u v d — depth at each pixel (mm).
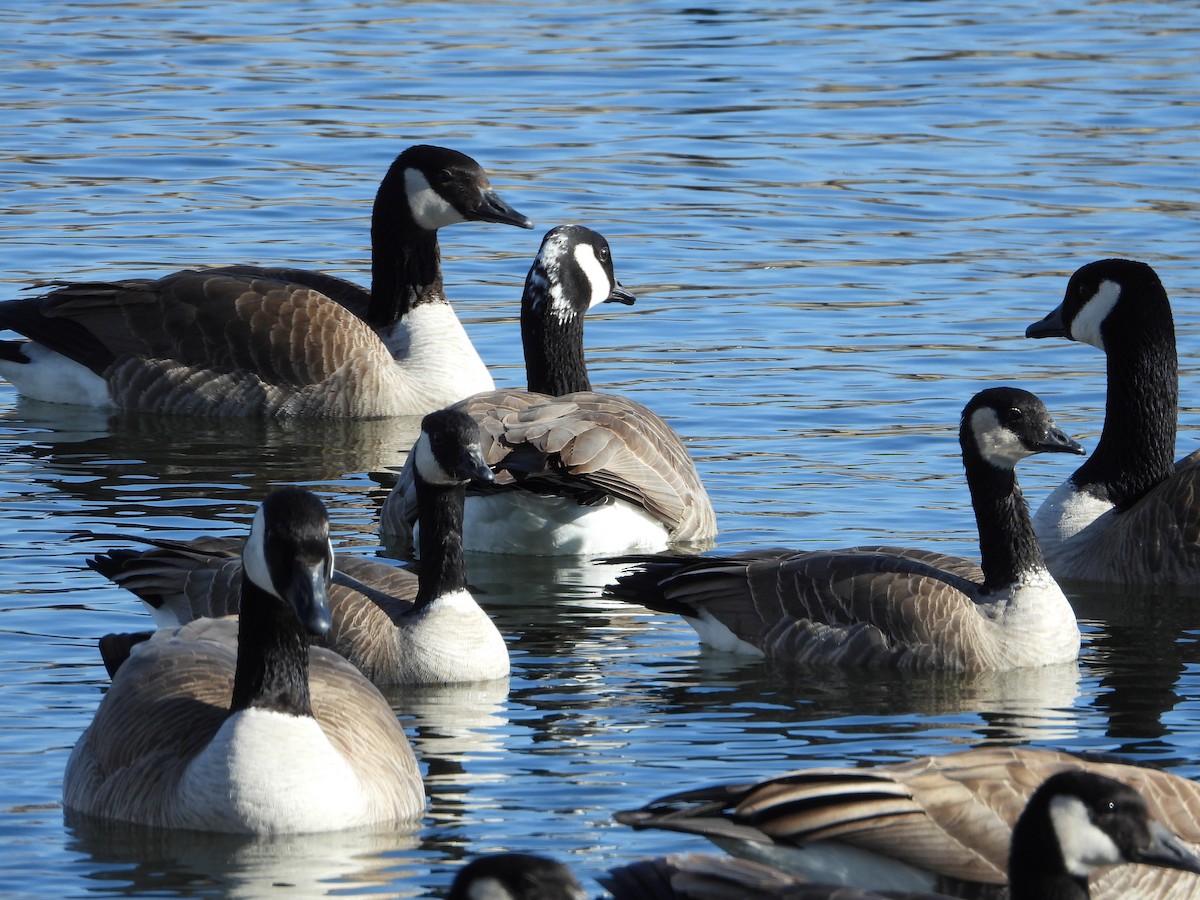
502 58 37906
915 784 10242
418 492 14789
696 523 17922
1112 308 18297
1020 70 37438
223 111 33656
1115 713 14062
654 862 9203
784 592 15492
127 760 11961
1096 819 9555
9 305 23188
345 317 23031
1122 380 18297
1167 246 26984
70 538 17438
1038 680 14906
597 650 15594
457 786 12461
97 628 15234
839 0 44438
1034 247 27203
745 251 27234
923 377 22453
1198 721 13859
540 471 17156
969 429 15531
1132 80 36562
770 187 30125
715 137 32719
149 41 38781
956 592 15250
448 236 29484
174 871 11086
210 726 11969
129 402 22922
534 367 20797
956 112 34312
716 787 10234
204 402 22766
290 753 11625
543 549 18172
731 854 10227
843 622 15266
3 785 12383
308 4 42812
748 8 43312
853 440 20453
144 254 26547
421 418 23078
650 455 17922
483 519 18156
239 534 17531
